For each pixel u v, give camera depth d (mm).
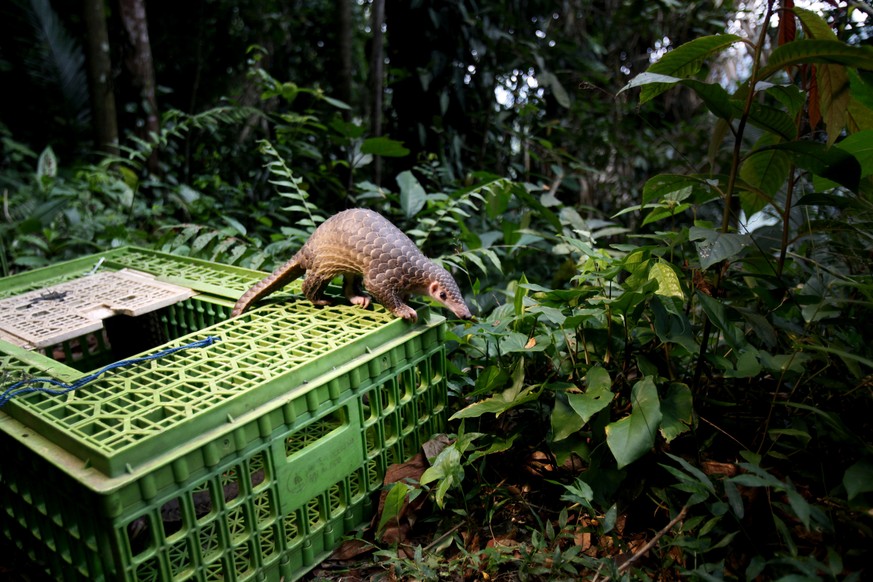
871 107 2133
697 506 1979
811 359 2057
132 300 2660
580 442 2133
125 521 1550
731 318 2047
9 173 6625
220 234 3533
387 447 2293
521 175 5621
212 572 1916
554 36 5715
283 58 8445
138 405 1806
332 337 2201
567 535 1994
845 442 1886
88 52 5742
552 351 2385
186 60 8625
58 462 1626
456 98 4832
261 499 2352
